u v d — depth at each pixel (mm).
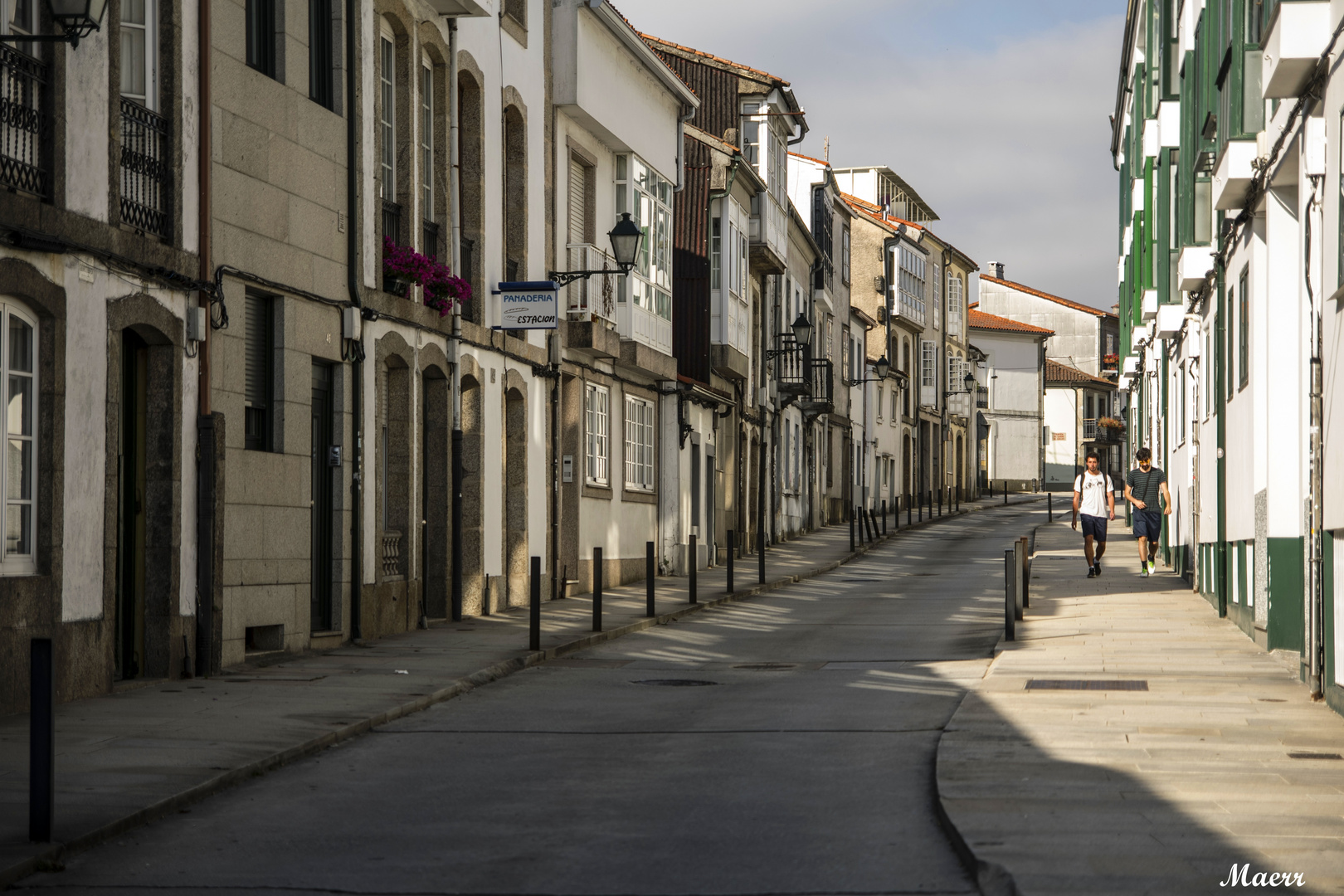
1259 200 15227
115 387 12766
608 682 14609
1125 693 12734
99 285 12445
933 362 70750
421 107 20031
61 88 11891
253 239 15125
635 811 8430
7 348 11414
